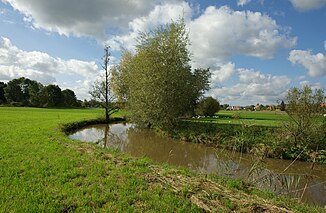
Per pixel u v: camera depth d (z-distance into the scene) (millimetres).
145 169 10695
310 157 17234
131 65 35156
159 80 27609
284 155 17844
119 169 10570
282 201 8578
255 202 7527
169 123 28281
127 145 23141
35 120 34500
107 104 42188
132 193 8016
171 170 10805
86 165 11070
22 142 16016
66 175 9461
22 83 116188
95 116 48031
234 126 26344
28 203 7031
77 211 6730
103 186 8570
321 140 18359
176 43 28688
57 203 7094
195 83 30766
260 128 23203
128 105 36188
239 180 10469
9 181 8711
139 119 31516
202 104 52531
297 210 7723
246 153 18906
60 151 13664
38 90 111812
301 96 18672
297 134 18609
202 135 24125
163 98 27375
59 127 26359
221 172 13320
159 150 20641
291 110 18906
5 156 12227
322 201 10383
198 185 8711
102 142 24047
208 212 6941
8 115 43500
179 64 28750
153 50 28938
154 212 6801
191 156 18406
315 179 13516
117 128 36250
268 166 16078
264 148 18156
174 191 8242
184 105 29969
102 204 7258
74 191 7969
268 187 11414
